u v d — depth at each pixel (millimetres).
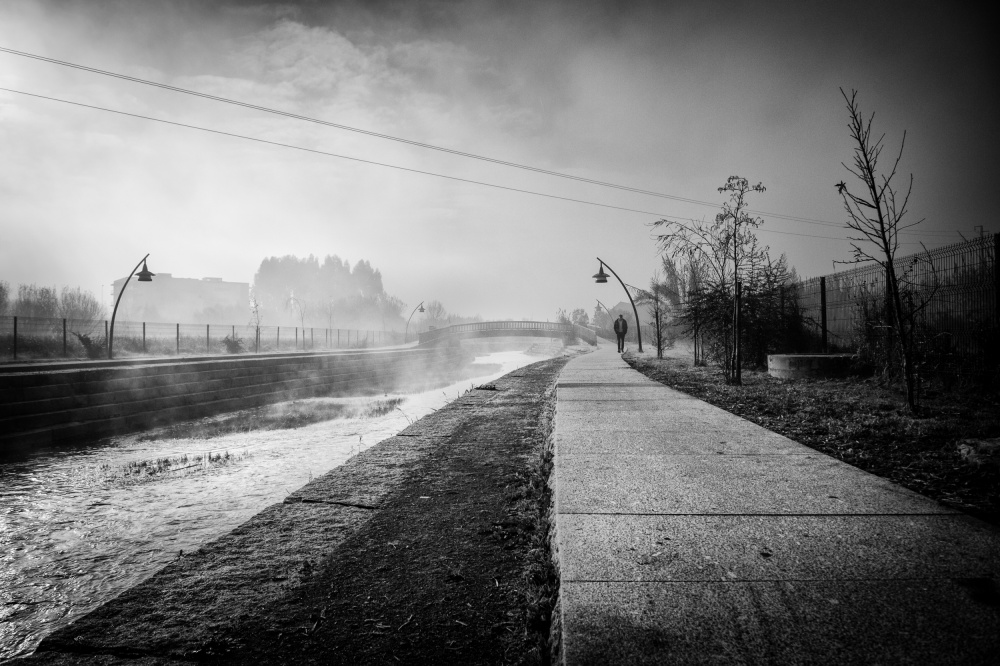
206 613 2674
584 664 1904
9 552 5262
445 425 7875
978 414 7418
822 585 2436
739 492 3820
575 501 3664
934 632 2057
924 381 10469
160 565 4863
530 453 5898
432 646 2346
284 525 3836
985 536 2971
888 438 6004
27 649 3402
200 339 42344
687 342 28547
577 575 2572
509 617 2553
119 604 2777
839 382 11711
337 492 4574
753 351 15898
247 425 15688
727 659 1914
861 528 3102
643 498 3711
